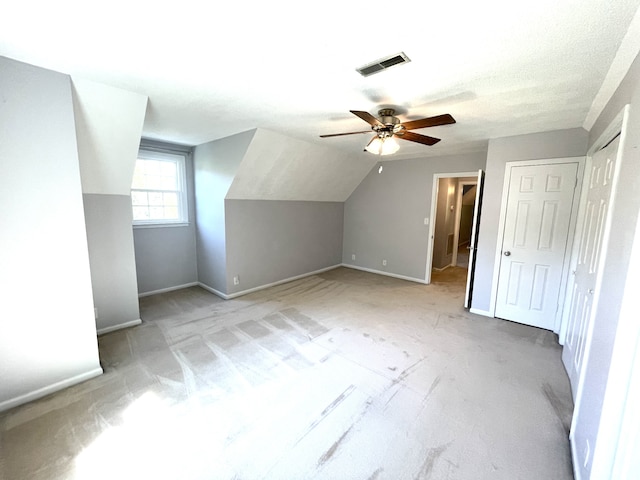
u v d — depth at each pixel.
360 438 1.70
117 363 2.43
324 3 1.21
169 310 3.60
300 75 1.92
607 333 1.34
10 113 1.78
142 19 1.35
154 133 3.54
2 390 1.88
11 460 1.52
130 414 1.86
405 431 1.76
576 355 2.17
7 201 1.81
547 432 1.77
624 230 1.30
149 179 4.04
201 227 4.38
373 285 4.83
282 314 3.53
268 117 2.87
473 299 3.66
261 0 1.20
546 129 2.98
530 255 3.22
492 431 1.77
